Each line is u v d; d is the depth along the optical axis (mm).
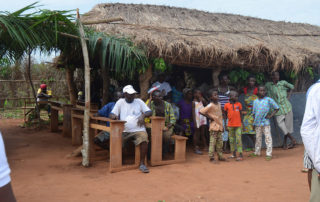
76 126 7055
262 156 6555
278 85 7461
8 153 6273
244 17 10211
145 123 5777
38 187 4266
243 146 7391
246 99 7020
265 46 7273
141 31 6672
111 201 3771
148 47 6250
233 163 5867
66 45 6891
